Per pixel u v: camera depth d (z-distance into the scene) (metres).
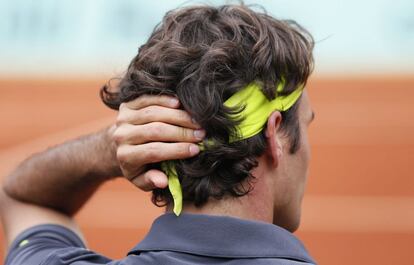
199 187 3.96
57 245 4.91
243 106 3.97
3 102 27.30
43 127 26.11
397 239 20.45
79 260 4.40
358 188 22.48
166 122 4.02
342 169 22.98
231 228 3.89
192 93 3.97
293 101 4.20
